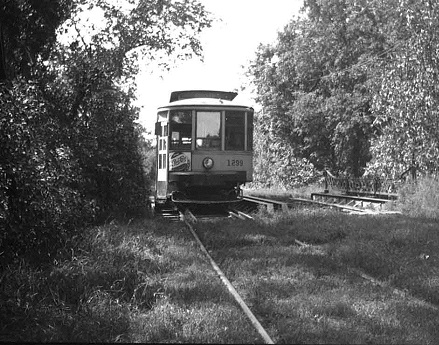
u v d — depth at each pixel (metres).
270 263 8.87
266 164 40.03
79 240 8.65
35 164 7.41
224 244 11.05
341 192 26.20
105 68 12.97
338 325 5.68
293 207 19.03
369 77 25.94
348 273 8.27
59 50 12.57
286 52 33.41
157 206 20.17
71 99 12.02
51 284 6.55
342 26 30.02
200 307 6.14
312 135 31.70
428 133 17.84
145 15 14.79
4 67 9.23
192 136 18.56
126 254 8.28
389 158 19.39
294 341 5.14
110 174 12.77
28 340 5.27
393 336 5.37
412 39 18.61
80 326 5.54
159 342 5.12
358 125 28.56
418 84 17.92
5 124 7.11
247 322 5.61
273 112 34.12
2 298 6.00
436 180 17.31
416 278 7.66
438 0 18.11
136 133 14.29
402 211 16.14
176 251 9.52
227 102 19.25
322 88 31.28
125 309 6.09
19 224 7.32
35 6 10.22
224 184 18.67
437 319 5.93
